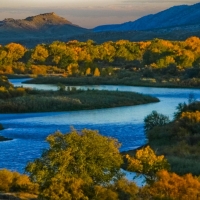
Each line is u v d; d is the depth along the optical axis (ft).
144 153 274.57
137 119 575.38
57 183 223.71
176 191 223.51
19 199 228.22
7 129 513.45
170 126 425.69
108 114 624.18
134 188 231.09
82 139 233.76
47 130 506.48
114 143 250.37
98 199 221.05
